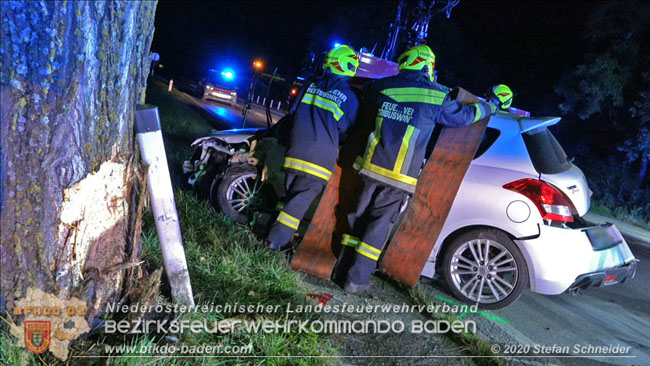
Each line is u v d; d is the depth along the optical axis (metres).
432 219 4.47
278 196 5.32
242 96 29.84
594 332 4.54
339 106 4.36
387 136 4.13
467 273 4.56
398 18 12.48
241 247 4.41
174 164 7.31
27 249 2.51
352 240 4.39
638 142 14.67
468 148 4.45
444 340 3.75
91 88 2.48
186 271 3.22
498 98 5.71
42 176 2.45
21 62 2.27
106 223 2.75
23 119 2.34
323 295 4.10
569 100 16.34
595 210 13.89
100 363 2.63
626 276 4.79
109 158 2.68
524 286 4.40
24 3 2.18
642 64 14.80
